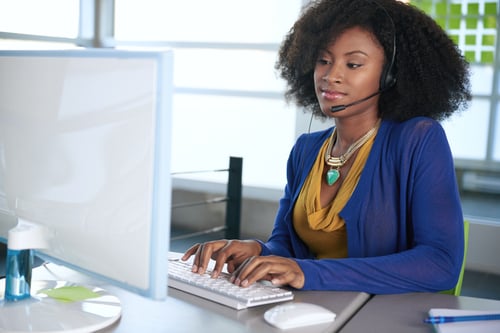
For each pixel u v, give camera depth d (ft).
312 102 5.65
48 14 17.98
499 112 14.69
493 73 14.61
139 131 2.67
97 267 2.93
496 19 14.44
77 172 2.97
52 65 3.06
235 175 14.10
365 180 4.58
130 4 19.08
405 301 3.86
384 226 4.54
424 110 4.87
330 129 5.22
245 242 4.46
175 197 18.28
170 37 18.97
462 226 4.38
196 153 19.70
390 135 4.66
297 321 3.22
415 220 4.40
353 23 4.56
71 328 2.92
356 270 3.98
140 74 2.64
